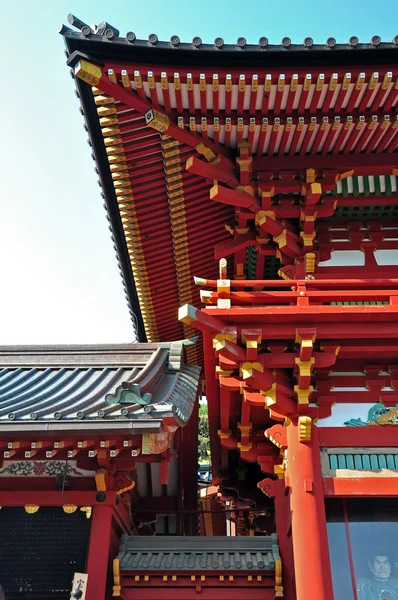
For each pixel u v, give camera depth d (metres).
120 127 9.93
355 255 11.07
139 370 12.06
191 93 9.12
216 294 9.04
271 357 9.04
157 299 14.85
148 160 10.68
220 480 16.33
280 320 8.79
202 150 10.05
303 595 8.05
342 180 10.82
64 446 8.89
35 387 11.15
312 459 8.91
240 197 10.30
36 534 9.45
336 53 8.79
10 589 9.12
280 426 9.93
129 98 9.13
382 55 8.85
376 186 10.76
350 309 8.61
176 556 10.36
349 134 10.05
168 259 13.39
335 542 8.89
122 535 10.80
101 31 8.36
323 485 8.79
